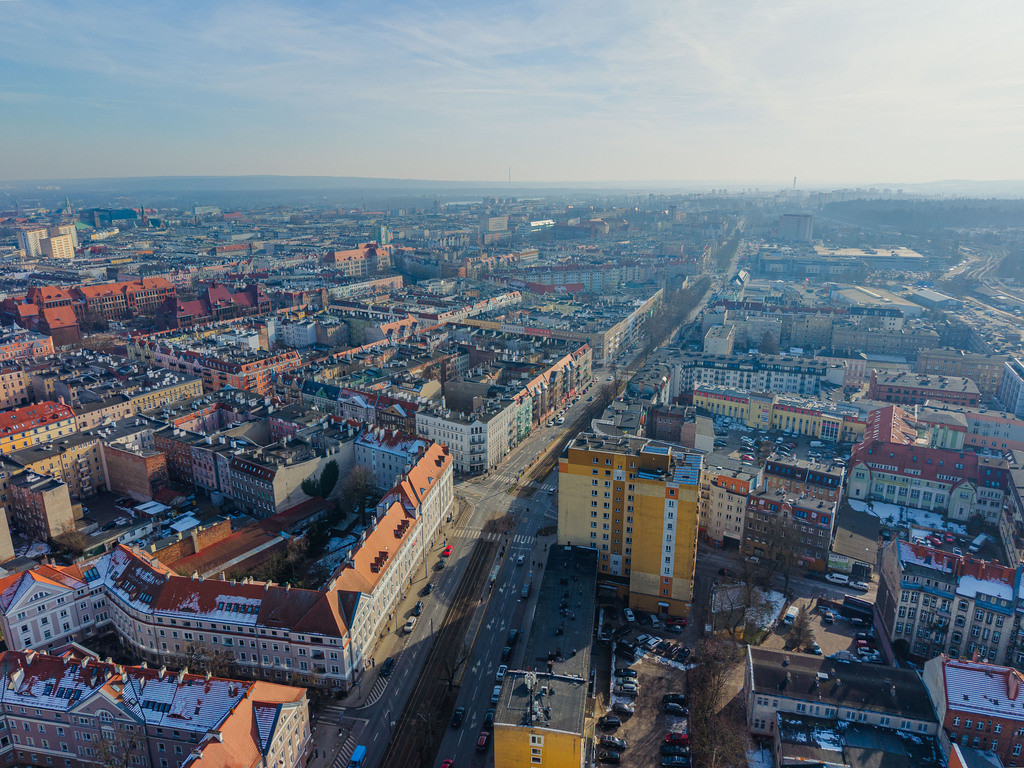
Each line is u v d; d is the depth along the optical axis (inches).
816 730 6786.4
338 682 7819.9
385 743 7214.6
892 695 7007.9
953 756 6299.2
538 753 6146.7
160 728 6486.2
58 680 6889.8
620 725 7440.9
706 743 6948.8
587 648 7608.3
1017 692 6466.5
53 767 6978.4
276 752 6289.4
